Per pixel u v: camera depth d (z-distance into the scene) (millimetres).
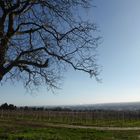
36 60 16844
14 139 26609
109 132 47188
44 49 16891
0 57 15914
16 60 16281
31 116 81688
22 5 16469
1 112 81000
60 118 80312
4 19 16078
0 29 15914
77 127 55125
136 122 79688
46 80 17328
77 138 32750
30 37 17109
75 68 17312
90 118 84938
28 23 16906
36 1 16609
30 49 16953
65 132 39625
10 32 16266
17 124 51938
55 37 17141
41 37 17266
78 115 86375
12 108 104625
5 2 16078
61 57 17000
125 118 93438
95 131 46344
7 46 16219
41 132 35781
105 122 75500
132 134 45938
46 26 17047
